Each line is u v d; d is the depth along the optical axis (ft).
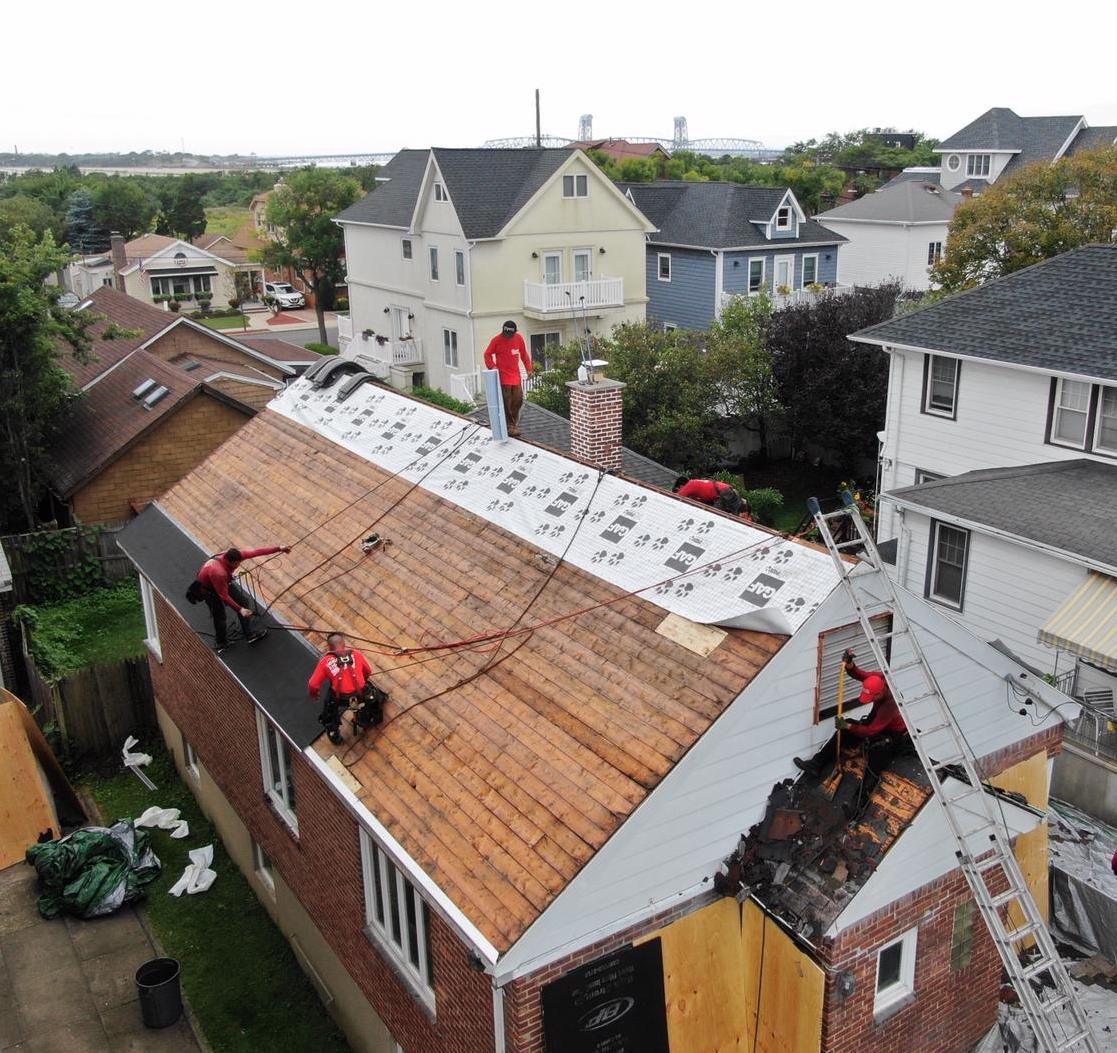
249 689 42.32
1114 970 42.22
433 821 32.40
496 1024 30.17
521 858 29.81
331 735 37.19
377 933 39.14
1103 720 53.88
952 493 69.82
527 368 49.85
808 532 37.22
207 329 124.47
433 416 54.80
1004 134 239.50
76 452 97.91
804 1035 32.68
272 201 198.70
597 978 30.50
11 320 86.48
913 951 35.40
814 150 364.99
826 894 31.96
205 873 55.26
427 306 146.41
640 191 168.04
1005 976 40.57
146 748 68.08
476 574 42.06
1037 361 72.90
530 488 45.29
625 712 32.60
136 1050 43.86
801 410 112.27
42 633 79.41
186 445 97.19
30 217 280.31
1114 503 65.16
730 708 30.94
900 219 172.55
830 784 34.19
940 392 81.66
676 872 31.53
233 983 47.83
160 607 60.80
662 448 105.50
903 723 33.94
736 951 33.71
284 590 47.57
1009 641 66.95
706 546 37.11
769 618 32.01
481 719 35.09
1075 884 43.75
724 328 117.80
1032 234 109.60
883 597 33.09
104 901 52.13
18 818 56.03
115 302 143.54
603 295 139.85
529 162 141.90
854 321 108.99
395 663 39.50
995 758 39.09
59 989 47.37
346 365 64.59
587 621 36.88
